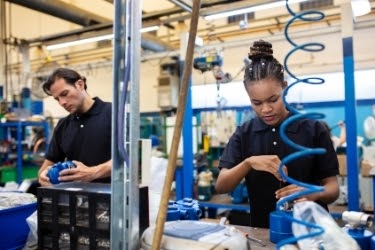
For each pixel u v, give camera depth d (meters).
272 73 1.16
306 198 0.92
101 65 6.25
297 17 0.80
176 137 0.73
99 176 1.38
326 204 1.24
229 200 3.58
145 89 7.25
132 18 0.75
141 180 0.83
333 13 4.62
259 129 1.43
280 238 0.95
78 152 1.86
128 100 0.76
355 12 2.65
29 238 1.17
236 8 2.73
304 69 5.46
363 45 5.23
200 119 4.48
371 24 2.92
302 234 0.71
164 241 0.77
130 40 0.75
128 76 0.75
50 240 0.92
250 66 1.20
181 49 3.22
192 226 0.85
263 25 5.29
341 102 4.99
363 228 0.84
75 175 1.32
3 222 1.10
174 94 5.92
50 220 0.92
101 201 0.83
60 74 1.74
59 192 0.90
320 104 5.10
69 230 0.88
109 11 5.09
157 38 5.33
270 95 1.17
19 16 6.31
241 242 0.79
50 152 1.97
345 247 0.70
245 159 1.39
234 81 5.15
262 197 1.40
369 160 3.51
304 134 1.36
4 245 1.11
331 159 1.32
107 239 0.82
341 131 4.39
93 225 0.84
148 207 0.88
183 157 3.24
